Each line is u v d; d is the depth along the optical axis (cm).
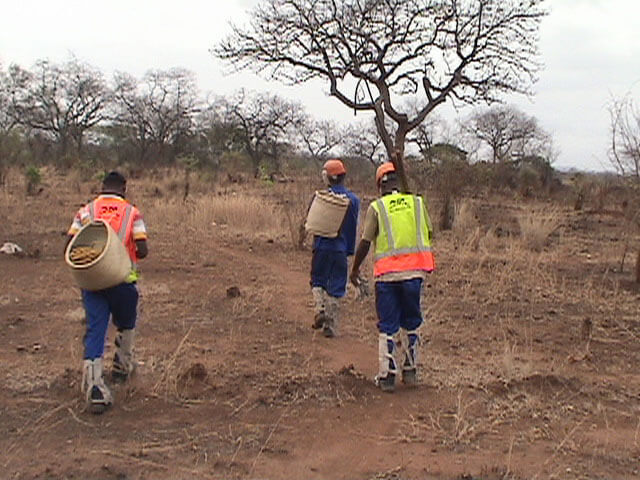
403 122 2680
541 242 1391
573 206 2428
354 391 576
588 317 822
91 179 3231
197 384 578
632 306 889
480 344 719
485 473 443
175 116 6147
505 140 5688
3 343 681
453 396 571
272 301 895
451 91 2694
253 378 600
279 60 2602
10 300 851
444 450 477
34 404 531
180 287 959
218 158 5288
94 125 6538
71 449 461
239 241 1420
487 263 1158
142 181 3150
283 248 1352
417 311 595
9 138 3409
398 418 528
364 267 1102
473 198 2420
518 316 831
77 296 880
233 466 447
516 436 499
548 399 569
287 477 437
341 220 743
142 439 480
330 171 767
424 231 598
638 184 1219
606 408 555
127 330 565
